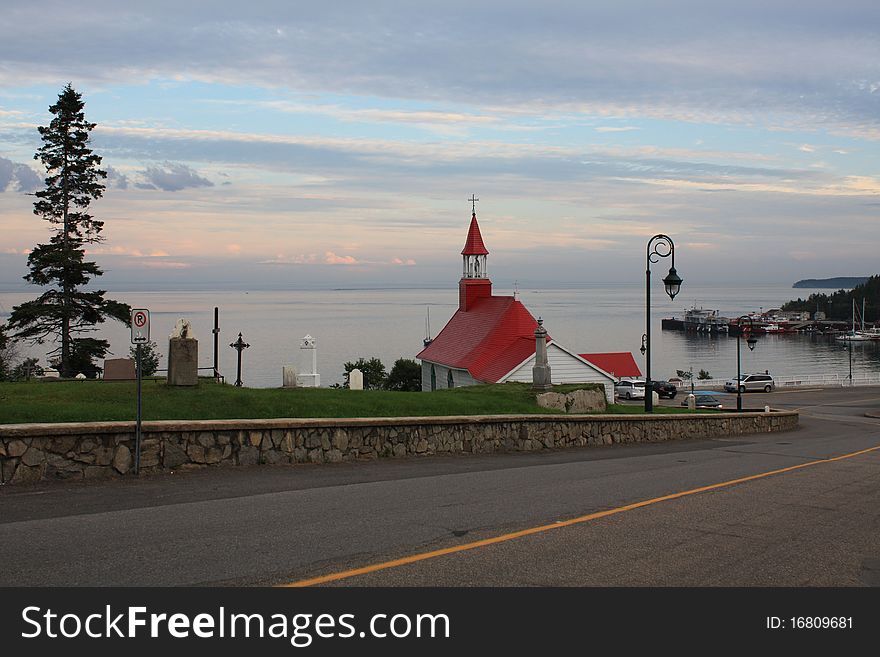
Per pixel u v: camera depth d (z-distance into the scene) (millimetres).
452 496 12250
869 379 84875
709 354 154000
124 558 8203
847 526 10930
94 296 46938
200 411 16172
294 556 8414
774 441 27578
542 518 10695
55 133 47656
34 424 12625
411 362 63594
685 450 22297
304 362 27359
